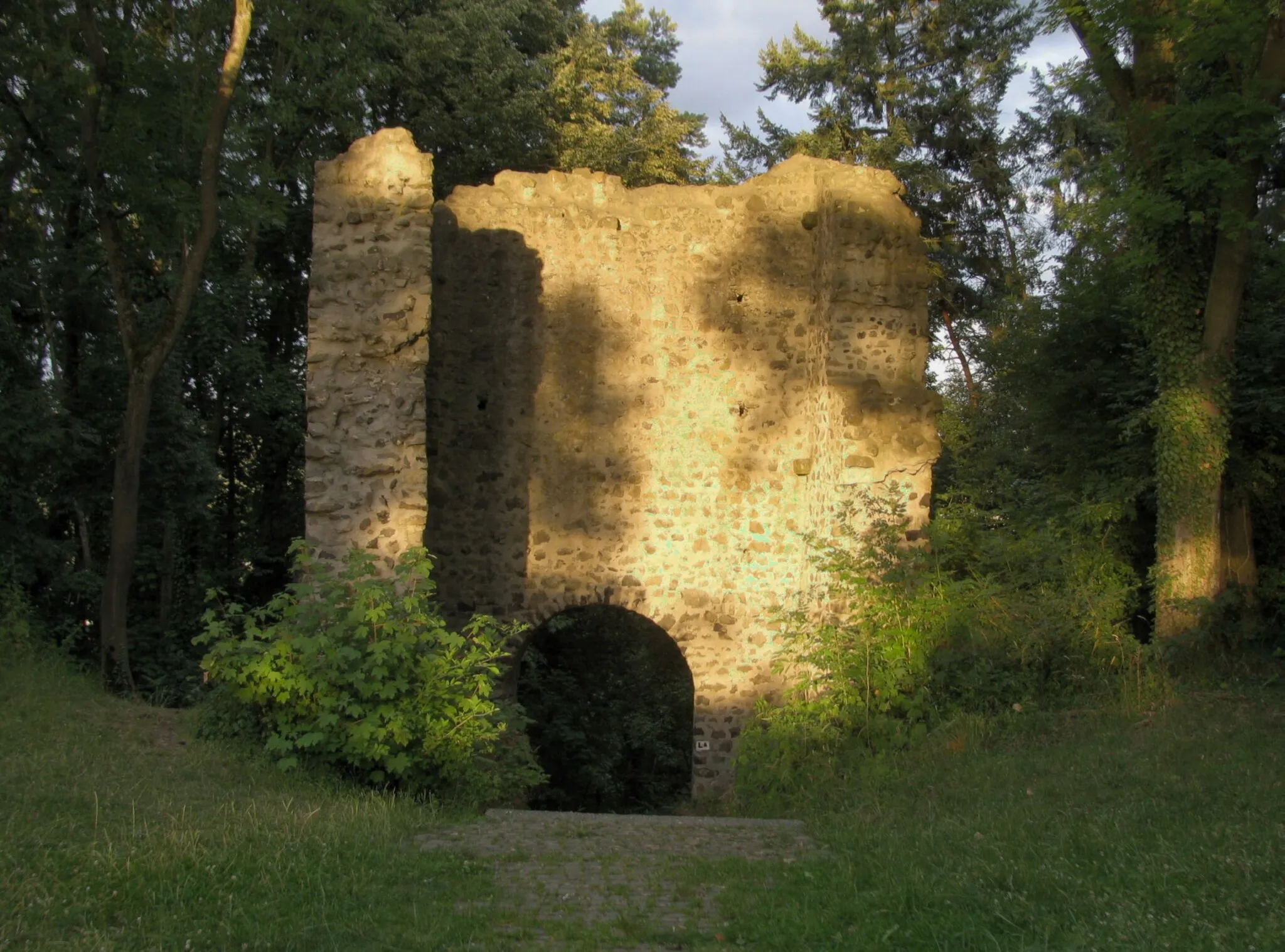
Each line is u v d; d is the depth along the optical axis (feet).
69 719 29.58
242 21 40.60
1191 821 20.97
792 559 44.62
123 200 43.09
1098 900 16.63
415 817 25.62
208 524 65.31
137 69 42.39
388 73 66.03
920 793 28.58
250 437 71.46
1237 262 36.52
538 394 44.04
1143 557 44.98
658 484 44.29
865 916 17.28
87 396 51.72
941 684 35.24
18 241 48.34
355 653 28.76
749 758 36.27
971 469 65.57
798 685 37.14
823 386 42.52
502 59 75.20
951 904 17.19
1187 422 37.04
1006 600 37.47
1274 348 40.01
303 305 74.28
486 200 44.24
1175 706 31.76
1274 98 34.94
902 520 40.57
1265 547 41.01
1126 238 50.34
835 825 26.43
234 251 68.54
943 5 89.81
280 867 18.79
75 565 52.70
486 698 35.04
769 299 45.14
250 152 55.52
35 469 45.98
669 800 63.21
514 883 19.88
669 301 44.83
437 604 33.81
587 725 60.18
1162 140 36.19
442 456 43.37
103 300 52.03
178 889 16.97
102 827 20.33
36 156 45.21
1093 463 47.01
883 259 42.06
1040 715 33.04
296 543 32.09
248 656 29.78
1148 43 37.27
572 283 44.42
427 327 36.70
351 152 37.32
